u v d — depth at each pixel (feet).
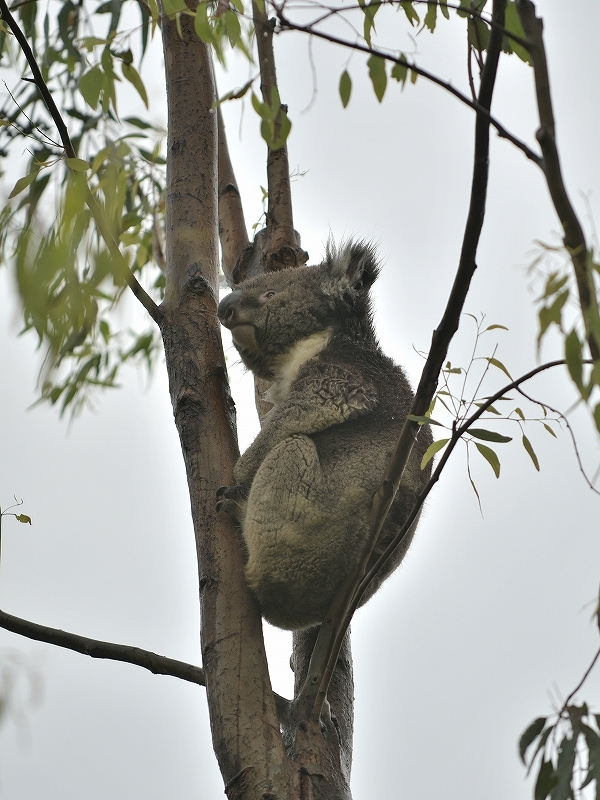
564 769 14.32
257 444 25.43
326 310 30.50
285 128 17.87
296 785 19.62
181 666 21.56
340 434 26.21
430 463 27.02
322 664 21.83
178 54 26.58
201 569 22.17
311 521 23.91
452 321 17.54
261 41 24.53
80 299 15.93
